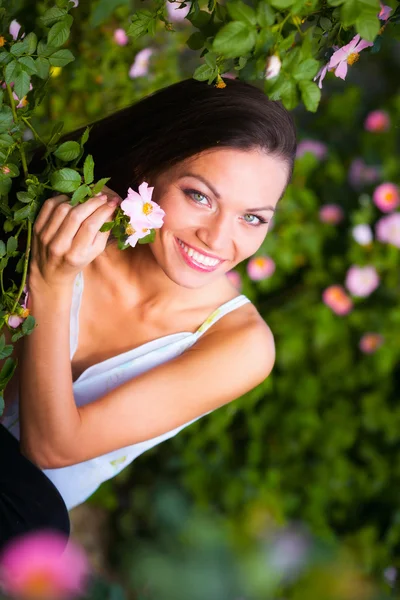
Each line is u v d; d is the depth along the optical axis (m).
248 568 3.84
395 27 2.06
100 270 2.42
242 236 2.16
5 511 2.11
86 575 3.12
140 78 3.99
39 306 2.04
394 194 4.48
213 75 1.85
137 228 1.90
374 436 4.46
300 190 4.54
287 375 4.45
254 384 2.46
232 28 1.65
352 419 4.43
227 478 4.37
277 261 4.45
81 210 1.92
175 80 4.12
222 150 2.08
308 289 4.49
